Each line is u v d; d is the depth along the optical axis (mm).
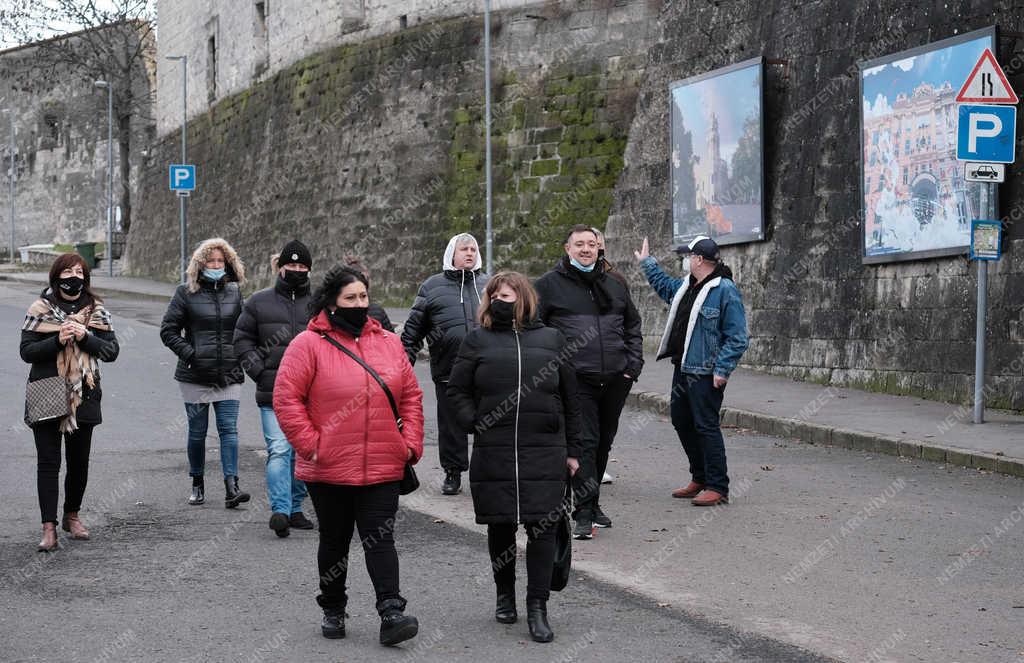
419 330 10430
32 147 64188
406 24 30891
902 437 12430
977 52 14711
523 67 27578
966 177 12859
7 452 11977
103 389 16406
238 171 39031
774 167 18594
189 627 6363
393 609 6039
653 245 21859
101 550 8117
